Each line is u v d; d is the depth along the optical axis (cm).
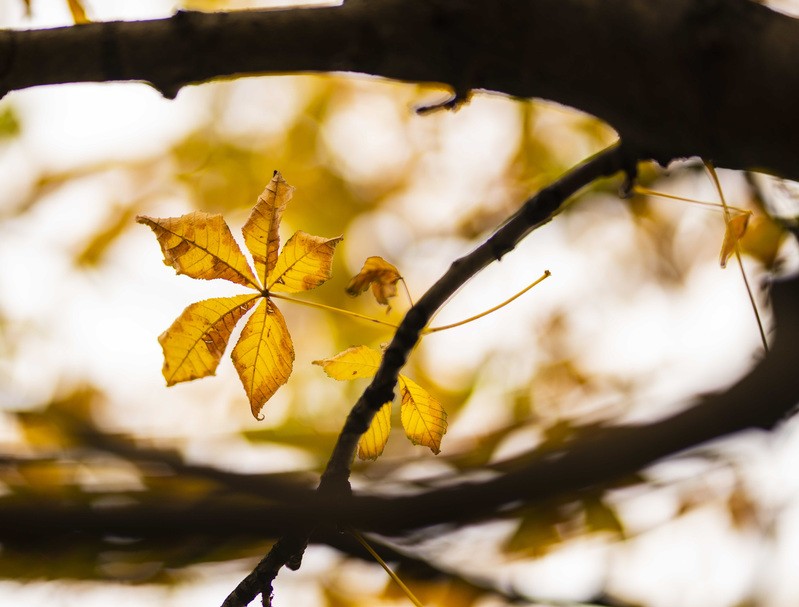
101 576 313
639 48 236
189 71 237
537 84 239
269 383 241
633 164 242
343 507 242
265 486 290
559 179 242
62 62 236
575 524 365
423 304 241
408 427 246
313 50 238
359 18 238
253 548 314
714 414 260
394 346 241
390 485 284
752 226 320
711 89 236
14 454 332
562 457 262
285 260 241
